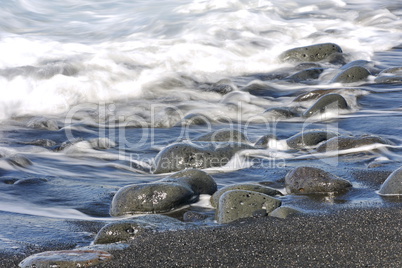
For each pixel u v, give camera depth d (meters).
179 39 14.34
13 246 4.72
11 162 6.95
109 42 14.21
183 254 4.37
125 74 11.41
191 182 5.91
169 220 5.16
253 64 12.63
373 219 4.96
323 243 4.48
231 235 4.72
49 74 10.91
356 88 10.15
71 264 4.20
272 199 5.37
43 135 8.45
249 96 10.32
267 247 4.45
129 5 18.73
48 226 5.21
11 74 10.66
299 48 13.01
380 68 12.02
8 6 16.88
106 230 4.87
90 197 5.99
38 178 6.45
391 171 6.35
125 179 6.64
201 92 10.73
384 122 8.41
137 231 4.86
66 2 18.81
